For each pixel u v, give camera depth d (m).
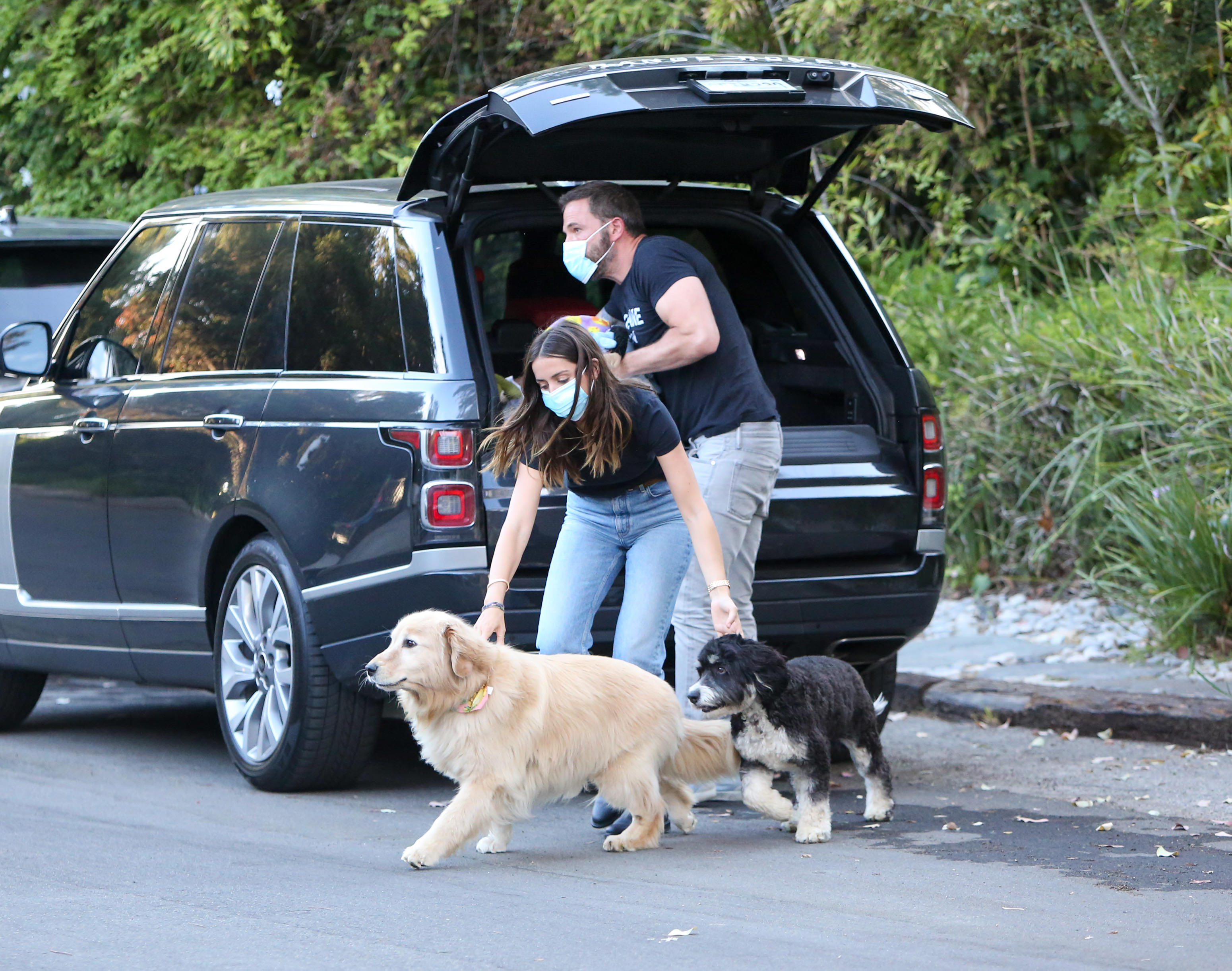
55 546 12.52
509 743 8.52
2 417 13.09
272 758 10.73
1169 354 16.25
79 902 7.81
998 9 19.03
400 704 8.87
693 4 22.44
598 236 9.93
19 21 26.66
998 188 20.88
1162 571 14.52
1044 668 14.25
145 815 10.20
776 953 6.82
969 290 19.94
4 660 13.37
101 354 12.48
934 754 12.18
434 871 8.59
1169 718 12.26
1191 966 6.66
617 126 9.98
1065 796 10.65
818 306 11.59
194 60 24.58
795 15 20.72
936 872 8.47
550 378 8.78
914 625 10.93
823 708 9.18
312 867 8.67
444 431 9.77
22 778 11.59
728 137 10.77
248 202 11.77
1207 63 19.20
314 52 25.00
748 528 10.09
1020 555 17.61
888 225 22.81
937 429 11.11
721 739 9.33
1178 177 19.14
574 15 22.81
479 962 6.70
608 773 8.92
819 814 9.23
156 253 12.39
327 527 10.20
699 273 9.98
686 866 8.69
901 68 20.61
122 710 15.15
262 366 11.02
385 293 10.39
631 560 9.37
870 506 10.73
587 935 7.14
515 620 9.83
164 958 6.78
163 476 11.44
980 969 6.56
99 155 25.89
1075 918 7.47
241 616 10.98
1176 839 9.27
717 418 9.94
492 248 12.10
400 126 22.75
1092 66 19.94
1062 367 17.09
